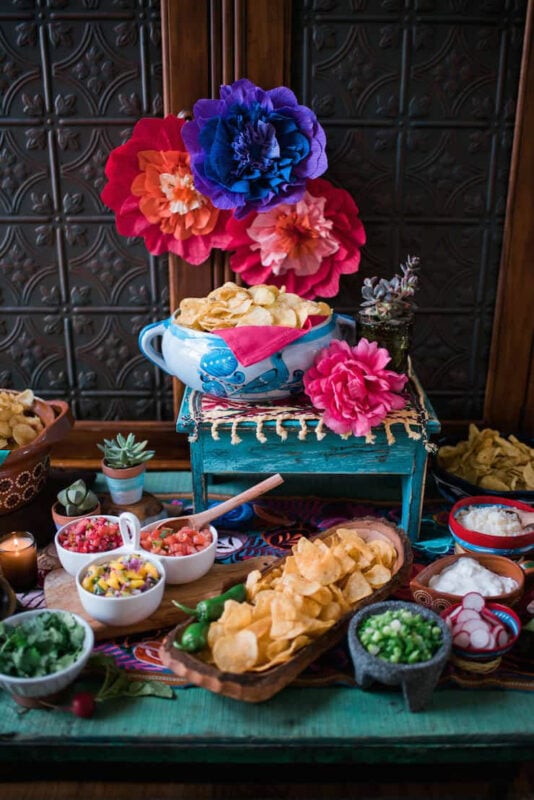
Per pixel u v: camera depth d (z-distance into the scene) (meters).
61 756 1.32
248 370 1.64
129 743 1.30
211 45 1.82
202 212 1.88
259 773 1.49
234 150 1.80
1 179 1.96
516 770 1.50
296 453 1.71
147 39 1.84
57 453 2.20
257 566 1.66
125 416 2.20
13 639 1.34
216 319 1.68
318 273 1.95
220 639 1.33
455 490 1.89
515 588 1.50
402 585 1.65
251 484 2.08
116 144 1.93
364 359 1.66
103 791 1.45
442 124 1.91
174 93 1.85
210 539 1.63
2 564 1.63
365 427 1.60
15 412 1.83
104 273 2.05
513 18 1.82
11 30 1.83
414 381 1.87
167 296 2.07
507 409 2.17
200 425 1.68
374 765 1.50
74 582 1.60
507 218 1.97
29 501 1.83
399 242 2.02
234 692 1.28
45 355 2.13
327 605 1.42
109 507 1.85
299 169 1.83
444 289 2.07
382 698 1.39
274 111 1.78
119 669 1.42
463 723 1.33
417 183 1.96
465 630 1.40
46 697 1.34
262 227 1.89
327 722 1.33
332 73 1.87
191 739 1.31
